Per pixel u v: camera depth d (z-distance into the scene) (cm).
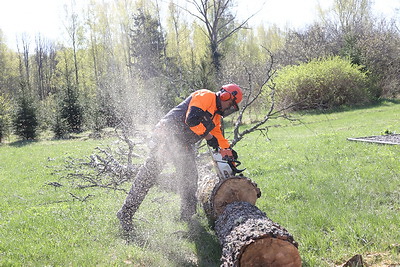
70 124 2567
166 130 449
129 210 464
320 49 3456
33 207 629
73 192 742
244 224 352
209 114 429
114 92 1823
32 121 2498
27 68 5597
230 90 438
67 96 2570
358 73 2541
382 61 3097
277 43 4494
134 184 466
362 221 455
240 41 4700
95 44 4472
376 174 652
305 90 2370
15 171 1110
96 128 1911
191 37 4166
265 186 648
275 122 2047
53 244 445
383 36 3384
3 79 5047
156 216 520
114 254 416
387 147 910
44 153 1538
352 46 2966
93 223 510
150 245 438
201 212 535
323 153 923
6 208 666
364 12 4166
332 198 550
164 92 1805
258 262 314
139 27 3562
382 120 1741
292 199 573
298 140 1259
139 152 776
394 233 417
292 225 465
